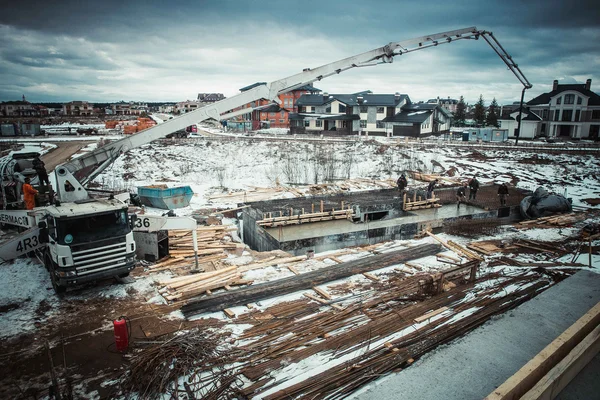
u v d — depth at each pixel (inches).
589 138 1966.0
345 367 277.4
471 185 878.4
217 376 278.8
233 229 688.4
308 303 400.8
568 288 359.6
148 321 367.2
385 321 349.1
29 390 272.4
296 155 1435.8
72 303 403.9
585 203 903.7
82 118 4293.8
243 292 417.1
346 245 633.0
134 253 428.8
